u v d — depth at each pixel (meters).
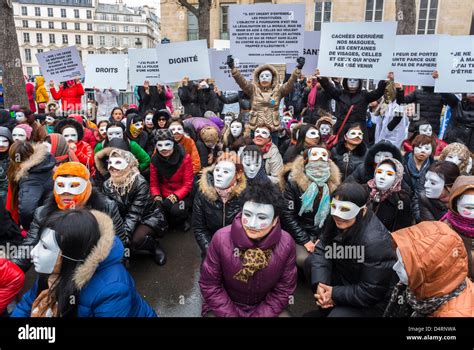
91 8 90.69
